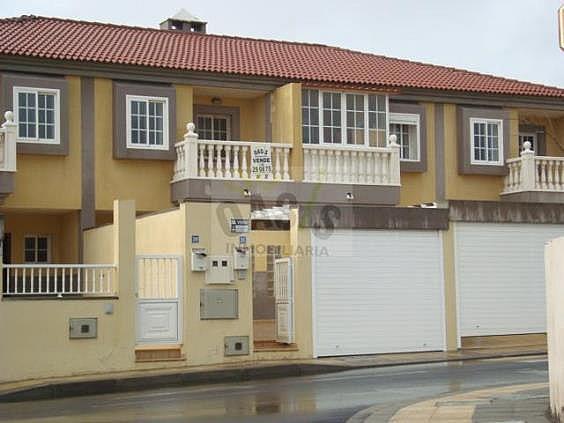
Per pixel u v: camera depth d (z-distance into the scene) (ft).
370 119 90.74
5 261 84.79
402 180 95.55
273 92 89.66
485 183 99.45
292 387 54.60
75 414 45.93
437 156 97.04
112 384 57.98
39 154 80.38
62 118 80.79
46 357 60.13
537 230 79.15
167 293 64.80
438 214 75.05
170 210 68.39
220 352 65.31
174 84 85.92
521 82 104.68
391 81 93.50
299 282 69.21
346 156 87.45
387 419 39.58
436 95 96.73
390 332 72.49
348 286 71.10
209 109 91.35
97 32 91.76
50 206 81.00
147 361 62.85
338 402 46.96
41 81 80.18
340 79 89.76
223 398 50.19
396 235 73.46
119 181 83.66
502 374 58.13
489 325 76.64
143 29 97.45
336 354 70.13
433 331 74.28
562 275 35.78
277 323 70.95
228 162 82.43
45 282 64.39
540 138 106.32
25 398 55.01
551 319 37.83
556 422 36.35
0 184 74.38
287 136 86.69
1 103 78.79
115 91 83.10
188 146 81.30
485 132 99.04
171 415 43.73
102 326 61.87
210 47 95.86
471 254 76.43
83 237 81.92
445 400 44.70
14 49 79.66
